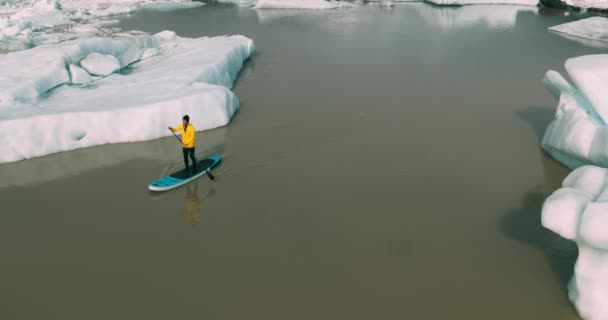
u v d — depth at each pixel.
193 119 12.68
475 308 6.77
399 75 17.72
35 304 6.99
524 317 6.58
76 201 9.65
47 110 11.74
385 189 9.92
